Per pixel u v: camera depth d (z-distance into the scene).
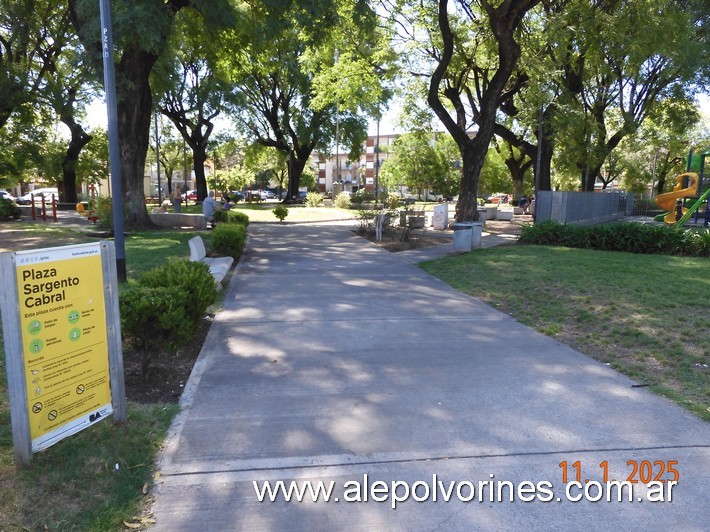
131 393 4.81
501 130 28.11
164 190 83.50
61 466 3.43
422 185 63.03
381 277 10.80
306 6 15.42
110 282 3.87
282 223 25.67
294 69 37.97
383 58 22.48
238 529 2.95
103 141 43.34
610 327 6.88
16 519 2.91
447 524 3.04
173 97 39.19
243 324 7.17
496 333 6.81
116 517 2.98
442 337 6.62
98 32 13.23
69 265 3.52
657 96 27.70
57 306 3.45
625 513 3.14
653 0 19.56
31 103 27.09
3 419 4.05
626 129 26.78
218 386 4.97
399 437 3.99
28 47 28.44
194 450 3.77
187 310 6.21
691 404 4.57
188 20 19.72
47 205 35.97
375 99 25.17
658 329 6.66
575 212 21.86
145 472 3.46
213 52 21.91
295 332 6.80
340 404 4.58
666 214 26.67
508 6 17.61
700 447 3.87
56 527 2.87
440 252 14.55
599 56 22.19
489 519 3.08
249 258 13.37
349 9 19.48
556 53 20.02
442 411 4.45
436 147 60.69
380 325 7.17
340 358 5.80
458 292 9.38
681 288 8.76
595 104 28.45
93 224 21.84
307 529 2.96
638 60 20.25
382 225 17.91
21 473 3.30
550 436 4.02
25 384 3.27
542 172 27.81
